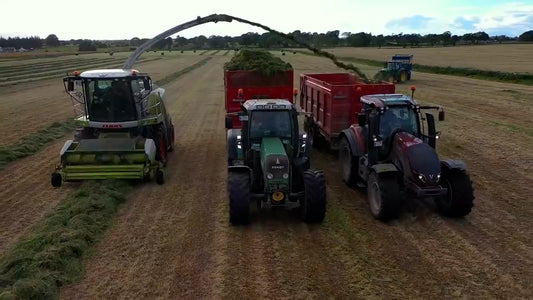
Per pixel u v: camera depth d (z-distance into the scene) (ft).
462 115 65.00
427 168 26.94
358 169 33.68
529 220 28.32
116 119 39.04
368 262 23.16
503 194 32.94
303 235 26.50
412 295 20.24
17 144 49.21
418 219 28.71
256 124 30.63
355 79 49.14
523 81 108.88
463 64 157.99
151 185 36.29
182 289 20.85
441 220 28.48
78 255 23.89
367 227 27.58
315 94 44.91
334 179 37.11
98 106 38.91
